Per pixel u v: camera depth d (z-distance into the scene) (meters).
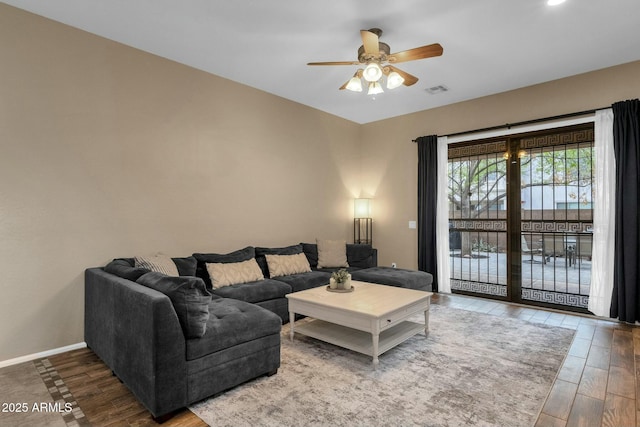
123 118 3.41
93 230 3.21
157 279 2.30
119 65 3.39
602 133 3.93
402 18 2.95
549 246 4.44
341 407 2.11
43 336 2.94
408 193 5.79
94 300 2.90
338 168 5.96
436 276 5.32
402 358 2.85
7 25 2.78
